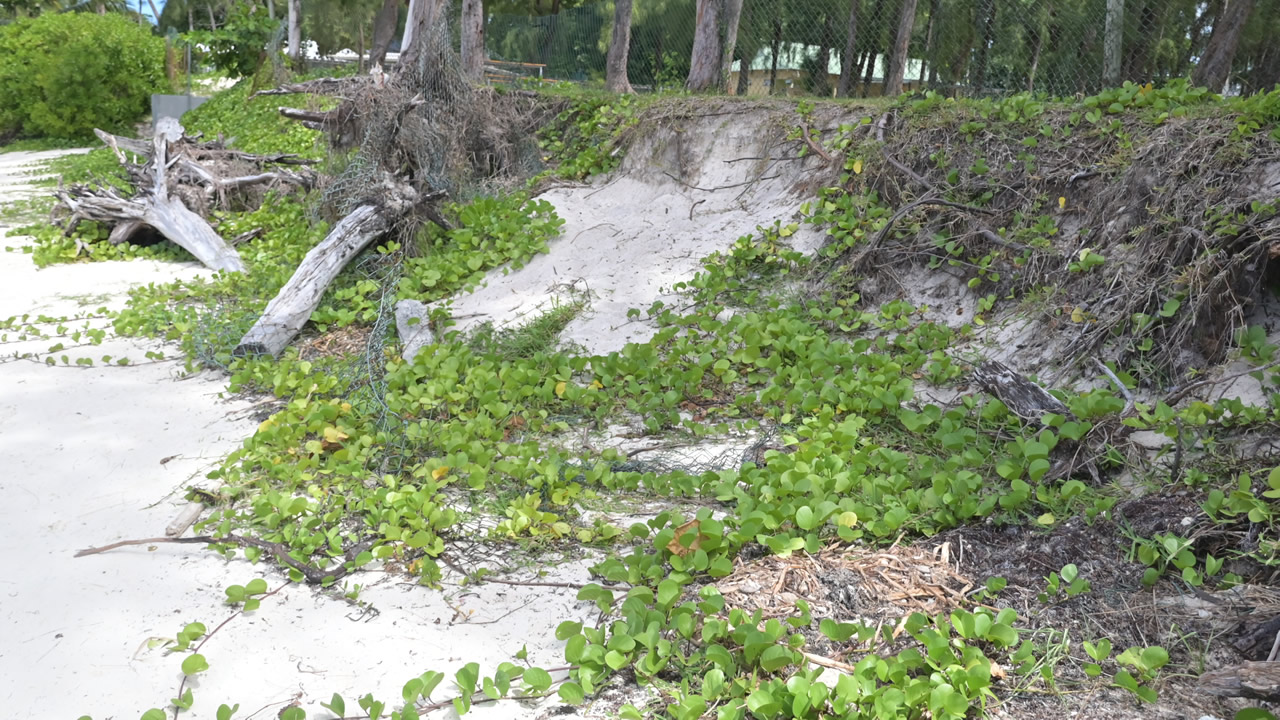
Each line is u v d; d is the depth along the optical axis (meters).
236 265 10.04
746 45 15.32
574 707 3.14
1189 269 5.42
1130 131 6.68
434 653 3.46
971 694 3.00
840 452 4.80
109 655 3.44
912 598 3.62
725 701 3.09
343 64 28.67
